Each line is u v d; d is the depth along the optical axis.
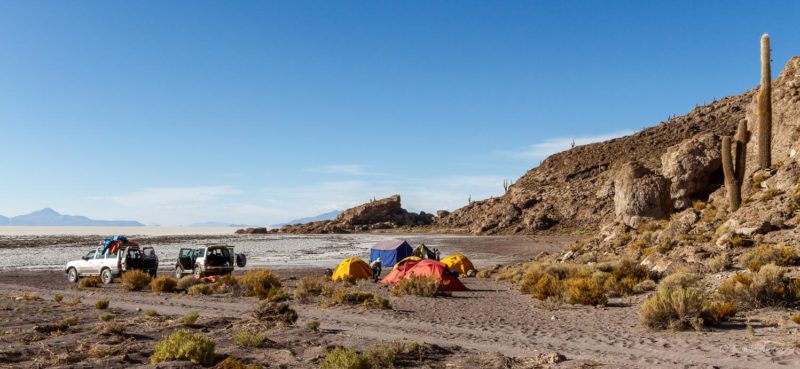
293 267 46.31
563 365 9.80
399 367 9.70
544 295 21.89
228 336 12.59
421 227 159.50
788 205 28.03
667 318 14.04
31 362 9.79
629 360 10.56
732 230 27.86
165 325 13.96
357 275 33.28
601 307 19.00
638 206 45.94
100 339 12.04
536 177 156.75
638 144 152.00
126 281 27.70
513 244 79.62
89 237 131.38
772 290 15.90
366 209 178.25
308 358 10.25
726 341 11.92
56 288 28.67
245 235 149.25
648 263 27.61
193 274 33.72
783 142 36.72
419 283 24.70
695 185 61.00
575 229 110.19
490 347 12.25
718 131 134.12
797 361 9.80
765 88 35.12
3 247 81.81
